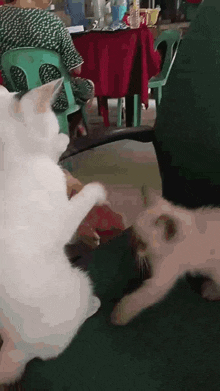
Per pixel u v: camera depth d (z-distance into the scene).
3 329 0.55
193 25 0.81
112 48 1.97
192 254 0.71
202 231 0.71
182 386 0.54
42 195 0.58
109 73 2.05
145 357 0.59
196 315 0.67
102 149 2.40
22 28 1.56
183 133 0.86
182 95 0.84
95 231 0.93
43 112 0.63
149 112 3.21
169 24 2.86
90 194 0.70
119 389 0.54
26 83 1.68
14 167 0.57
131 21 2.21
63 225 0.61
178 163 0.90
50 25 1.59
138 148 2.44
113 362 0.58
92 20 2.47
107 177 1.95
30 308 0.53
